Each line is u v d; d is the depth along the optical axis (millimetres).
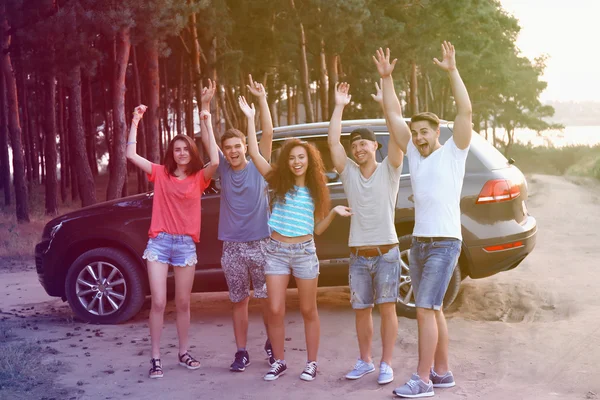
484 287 8711
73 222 7645
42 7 17812
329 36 28422
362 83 39344
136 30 18828
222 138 5715
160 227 5699
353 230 5316
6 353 6027
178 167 5766
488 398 4848
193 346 6531
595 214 17547
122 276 7461
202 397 5062
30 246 14617
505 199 7180
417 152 5051
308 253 5344
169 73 48562
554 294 8141
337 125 5379
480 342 6250
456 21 37000
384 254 5250
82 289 7613
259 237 5715
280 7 31891
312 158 5336
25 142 42250
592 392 4895
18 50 18422
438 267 4848
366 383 5293
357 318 5438
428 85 59500
